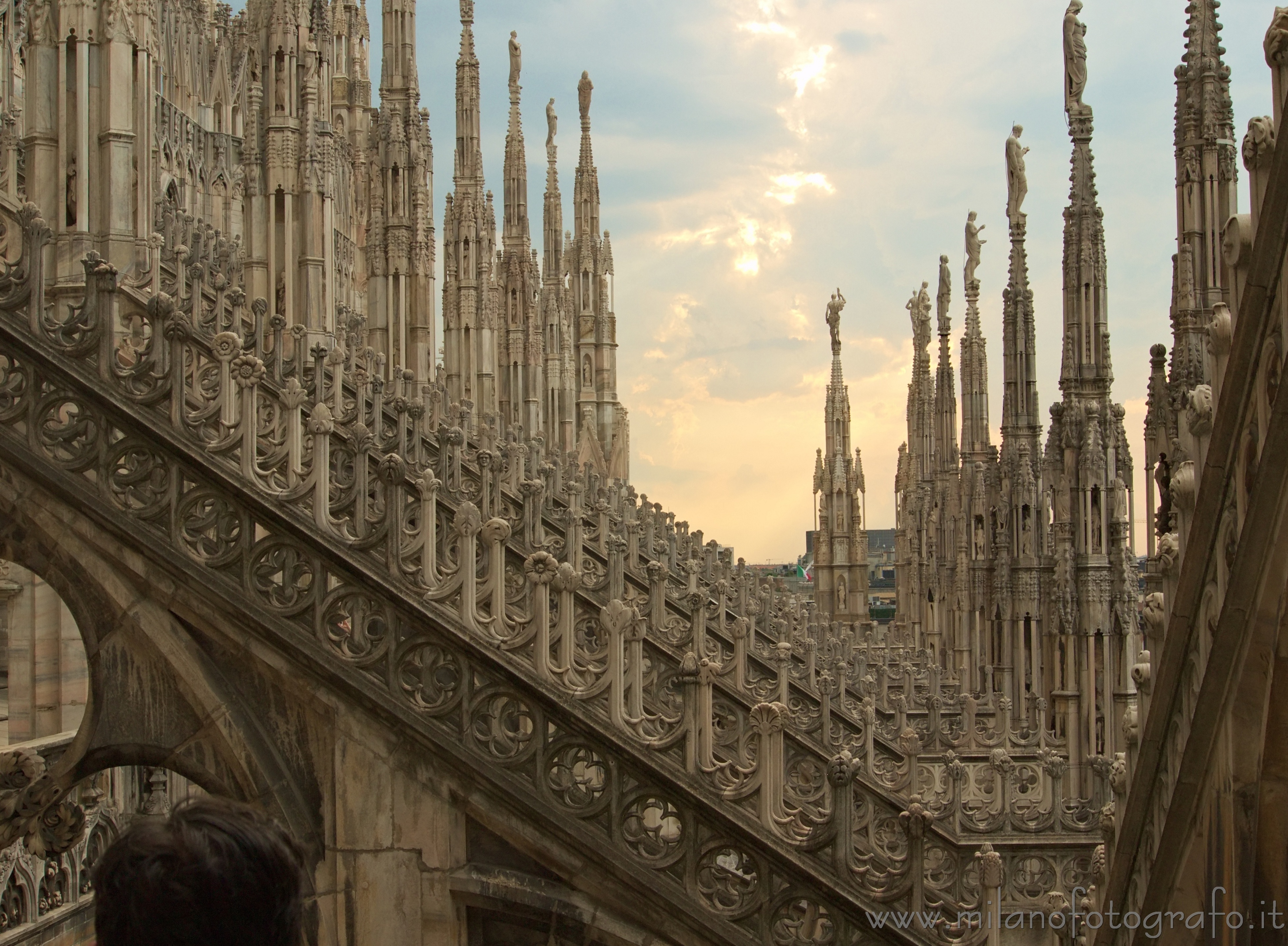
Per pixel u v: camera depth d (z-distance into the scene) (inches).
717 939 344.8
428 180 1510.8
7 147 750.5
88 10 559.8
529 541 571.2
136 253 571.8
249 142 895.7
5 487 384.2
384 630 375.2
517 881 357.4
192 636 378.9
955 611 1414.9
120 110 566.9
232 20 1684.3
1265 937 245.4
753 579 1111.0
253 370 381.7
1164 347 642.2
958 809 592.1
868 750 615.8
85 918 612.4
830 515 2253.9
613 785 356.2
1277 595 238.7
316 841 367.9
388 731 366.6
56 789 381.1
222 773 374.6
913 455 2025.1
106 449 384.8
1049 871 589.0
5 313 391.9
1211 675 256.8
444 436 633.6
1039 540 1026.7
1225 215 607.2
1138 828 309.7
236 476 377.7
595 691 361.1
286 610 374.0
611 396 2370.8
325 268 900.0
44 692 571.5
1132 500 863.7
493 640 366.9
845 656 999.6
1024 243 1125.1
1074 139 923.4
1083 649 848.9
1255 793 250.8
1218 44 613.3
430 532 375.9
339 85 1881.2
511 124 2017.7
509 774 359.6
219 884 110.7
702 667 353.7
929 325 1980.8
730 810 348.2
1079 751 837.8
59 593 393.1
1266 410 233.5
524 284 1991.9
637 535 814.5
